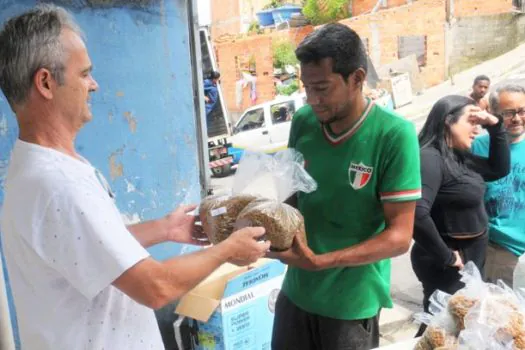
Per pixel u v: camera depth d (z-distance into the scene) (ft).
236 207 5.10
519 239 8.55
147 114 9.58
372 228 5.80
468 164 8.25
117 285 3.80
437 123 8.04
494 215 8.78
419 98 36.63
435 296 4.91
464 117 7.92
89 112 4.20
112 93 9.00
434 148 8.03
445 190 8.05
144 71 9.43
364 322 5.98
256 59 46.32
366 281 5.85
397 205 5.37
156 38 9.55
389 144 5.35
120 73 9.07
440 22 35.65
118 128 9.16
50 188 3.66
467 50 35.04
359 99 5.50
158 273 3.86
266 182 5.40
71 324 3.94
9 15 7.67
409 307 12.93
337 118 5.44
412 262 8.92
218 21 49.49
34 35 3.71
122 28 9.00
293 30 44.45
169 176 10.09
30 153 3.82
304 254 5.08
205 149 10.89
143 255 3.87
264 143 32.22
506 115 8.43
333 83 5.13
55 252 3.70
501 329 3.94
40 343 4.00
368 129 5.49
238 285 9.05
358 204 5.61
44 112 3.87
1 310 5.43
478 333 3.95
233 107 48.60
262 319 9.56
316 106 5.30
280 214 4.79
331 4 41.81
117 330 4.13
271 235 4.74
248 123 32.91
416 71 36.86
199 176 10.85
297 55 5.27
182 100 10.16
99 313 4.01
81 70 3.96
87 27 8.52
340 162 5.63
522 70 32.86
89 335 3.98
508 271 8.76
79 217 3.66
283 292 6.59
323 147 5.79
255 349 9.53
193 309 8.87
